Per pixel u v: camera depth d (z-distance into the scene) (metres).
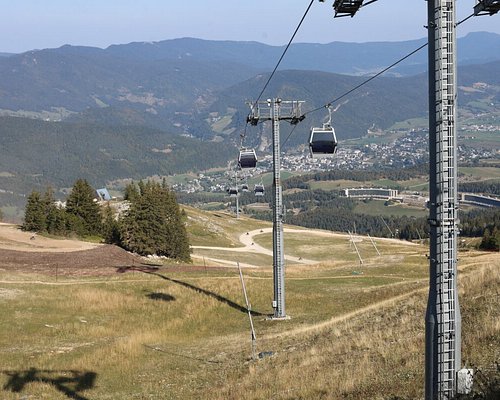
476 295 25.11
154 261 73.75
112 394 24.66
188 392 24.08
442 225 9.72
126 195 124.50
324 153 25.02
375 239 130.38
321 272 60.16
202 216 142.50
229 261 97.44
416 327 25.23
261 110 36.91
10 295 42.97
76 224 90.50
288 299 45.50
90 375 27.53
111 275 52.88
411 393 15.70
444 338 9.83
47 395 24.33
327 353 24.86
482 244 86.31
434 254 9.88
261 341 32.22
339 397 17.53
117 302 43.75
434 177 9.74
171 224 84.12
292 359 25.52
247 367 26.53
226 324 39.75
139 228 80.88
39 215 84.31
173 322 40.16
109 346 32.91
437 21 9.48
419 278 52.62
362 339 24.95
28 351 31.98
